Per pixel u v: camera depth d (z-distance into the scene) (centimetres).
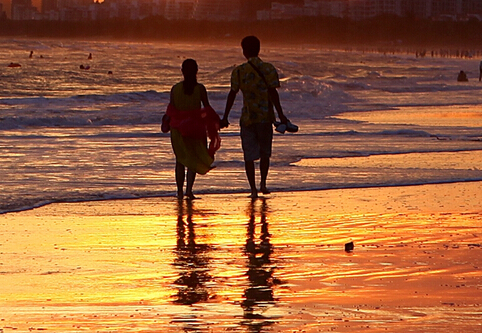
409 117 8688
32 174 3934
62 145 5484
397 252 2161
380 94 13738
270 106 3375
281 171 4131
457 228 2566
